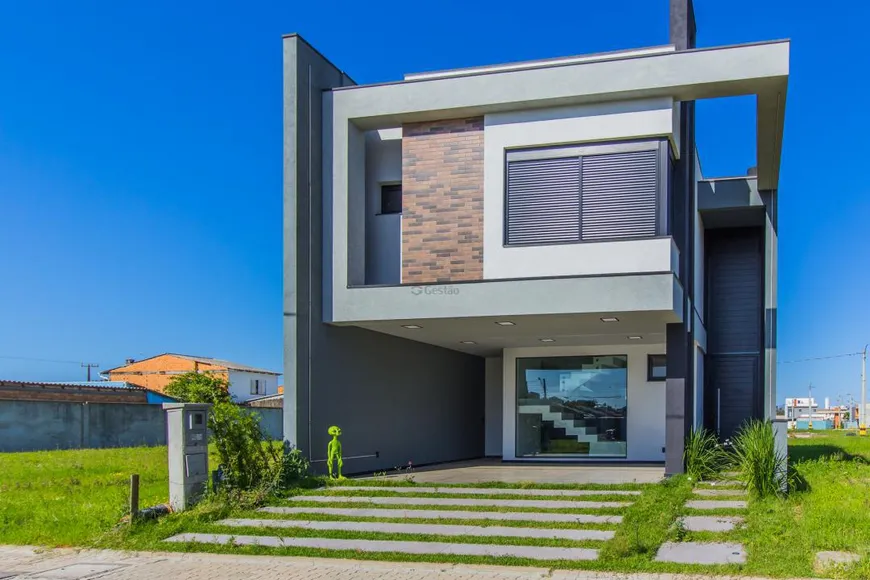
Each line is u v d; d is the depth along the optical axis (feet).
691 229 50.42
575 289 41.01
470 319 44.19
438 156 45.65
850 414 287.48
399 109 45.62
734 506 34.73
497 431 73.26
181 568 28.17
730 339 64.54
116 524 33.83
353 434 49.62
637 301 39.96
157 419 112.16
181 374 155.74
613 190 41.98
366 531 32.37
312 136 46.85
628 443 57.82
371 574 26.68
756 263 64.54
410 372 57.93
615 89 41.70
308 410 45.11
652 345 57.93
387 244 49.57
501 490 39.93
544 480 43.55
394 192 50.93
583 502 36.60
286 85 45.78
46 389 103.40
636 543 27.94
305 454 44.60
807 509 32.76
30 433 92.99
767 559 25.84
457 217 44.86
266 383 212.23
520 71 43.19
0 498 42.24
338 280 46.50
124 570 28.02
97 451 83.92
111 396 114.42
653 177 41.42
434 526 33.01
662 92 41.39
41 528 34.22
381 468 52.75
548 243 42.39
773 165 51.19
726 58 40.29
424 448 59.67
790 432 145.69
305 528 33.22
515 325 47.06
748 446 36.81
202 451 37.88
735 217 60.39
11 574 27.66
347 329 49.39
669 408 45.19
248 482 39.81
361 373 50.88
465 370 69.56
